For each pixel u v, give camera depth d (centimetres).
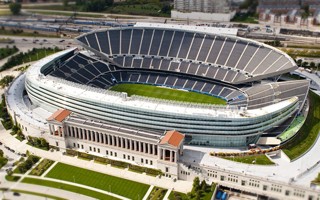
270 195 17862
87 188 18838
